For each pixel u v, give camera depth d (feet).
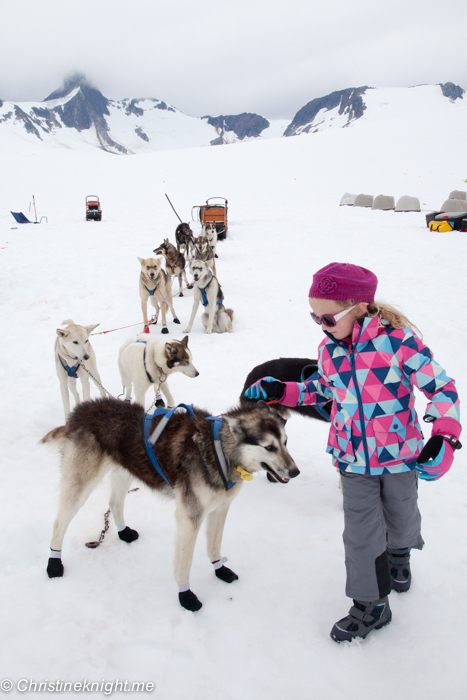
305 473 11.85
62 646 6.85
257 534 9.50
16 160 145.89
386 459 6.19
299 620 7.37
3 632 7.04
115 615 7.44
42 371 18.95
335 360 6.49
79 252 43.42
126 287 32.60
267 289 31.71
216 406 15.44
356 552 6.58
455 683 6.23
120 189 91.40
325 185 86.74
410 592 7.80
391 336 6.09
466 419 14.03
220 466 7.51
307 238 48.44
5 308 27.61
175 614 7.47
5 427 14.01
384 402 6.12
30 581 8.08
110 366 19.66
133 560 8.74
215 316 24.09
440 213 49.55
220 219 51.13
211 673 6.44
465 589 7.84
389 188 79.05
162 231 54.85
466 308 24.93
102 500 10.76
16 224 58.08
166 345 14.66
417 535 7.11
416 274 32.35
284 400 7.53
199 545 9.51
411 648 6.77
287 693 6.14
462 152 103.14
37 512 10.06
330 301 6.15
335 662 6.57
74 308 28.14
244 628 7.22
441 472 5.61
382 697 6.08
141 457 8.05
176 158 137.49
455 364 18.10
